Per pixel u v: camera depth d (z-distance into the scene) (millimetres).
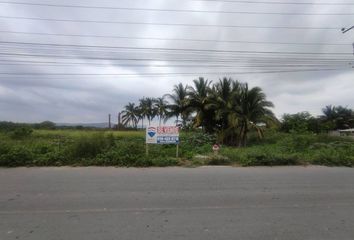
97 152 12492
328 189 7738
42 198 6742
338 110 77000
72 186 7930
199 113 32875
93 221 5281
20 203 6352
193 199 6703
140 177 9219
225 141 32406
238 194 7160
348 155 13758
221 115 31516
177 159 12414
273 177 9328
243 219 5402
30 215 5594
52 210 5895
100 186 7941
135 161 11844
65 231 4816
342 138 26500
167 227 5000
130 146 13266
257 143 31656
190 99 33625
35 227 4984
